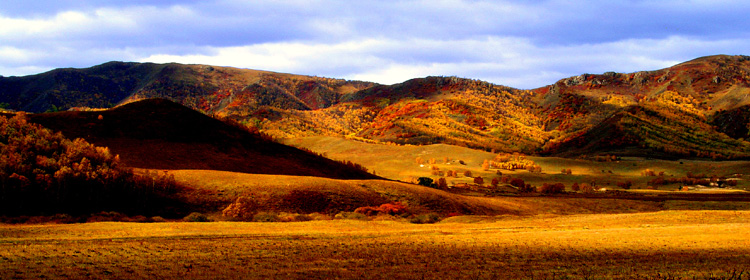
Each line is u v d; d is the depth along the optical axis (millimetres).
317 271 27266
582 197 147250
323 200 85875
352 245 37281
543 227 55594
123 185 78375
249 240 39281
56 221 62719
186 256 31266
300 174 148375
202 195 82125
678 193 175250
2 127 84312
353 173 172500
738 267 28594
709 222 57469
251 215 73188
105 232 42750
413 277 25922
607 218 65938
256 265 28781
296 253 33156
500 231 49906
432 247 36500
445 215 91938
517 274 26797
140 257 30594
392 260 30750
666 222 58688
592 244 38219
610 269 28266
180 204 78312
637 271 27594
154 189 80875
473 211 101250
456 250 35031
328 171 164000
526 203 126875
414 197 99125
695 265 29281
